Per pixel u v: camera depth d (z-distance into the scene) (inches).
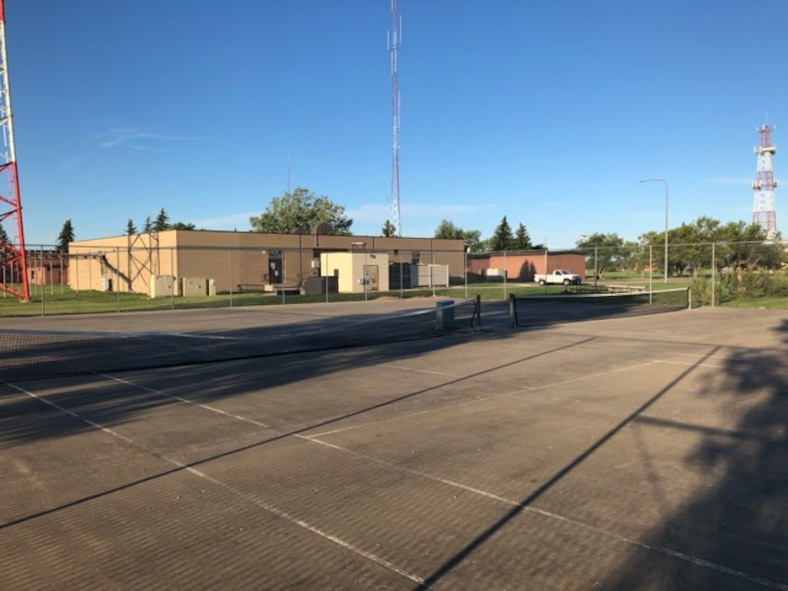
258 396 352.8
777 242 1165.7
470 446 251.1
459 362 484.1
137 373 432.1
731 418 298.4
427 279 2199.8
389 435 268.2
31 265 2760.8
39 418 299.9
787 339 633.0
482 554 156.3
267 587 140.3
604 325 800.9
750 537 165.8
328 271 1857.8
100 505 189.0
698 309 1074.7
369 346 586.6
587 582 142.3
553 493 198.4
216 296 1605.6
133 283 1925.4
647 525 173.8
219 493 198.8
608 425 285.4
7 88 1341.0
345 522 176.1
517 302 1332.4
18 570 148.3
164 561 152.8
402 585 141.1
